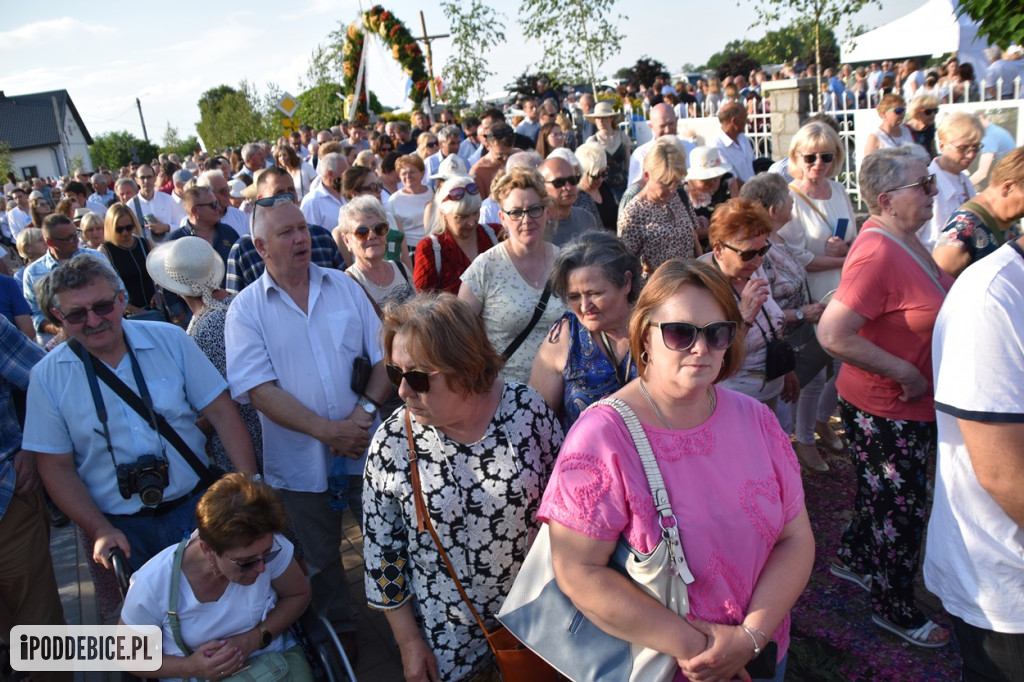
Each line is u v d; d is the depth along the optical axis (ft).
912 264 9.85
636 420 6.31
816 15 37.88
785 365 11.79
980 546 7.56
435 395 7.03
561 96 61.11
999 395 7.00
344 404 11.15
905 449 10.27
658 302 6.24
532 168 12.11
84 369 9.55
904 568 10.66
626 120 49.49
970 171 23.98
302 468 11.21
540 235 11.91
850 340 10.03
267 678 8.45
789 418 14.65
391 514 7.76
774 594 6.28
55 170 206.90
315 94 101.71
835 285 15.64
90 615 13.60
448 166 22.35
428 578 7.64
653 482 6.11
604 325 8.71
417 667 7.59
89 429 9.52
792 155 15.83
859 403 10.59
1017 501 7.10
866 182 10.19
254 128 117.19
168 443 9.84
